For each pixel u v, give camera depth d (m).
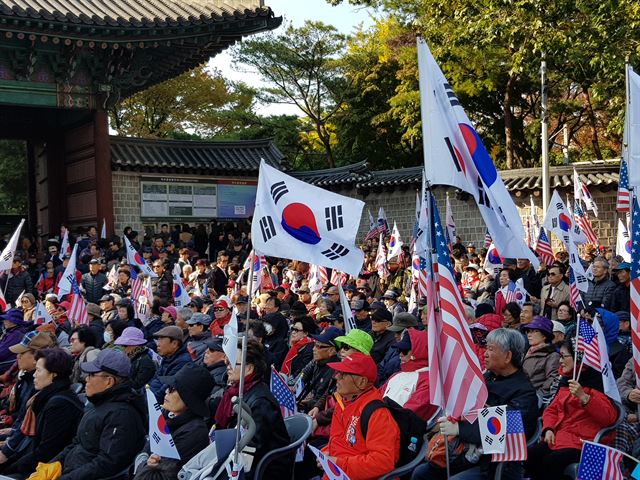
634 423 8.13
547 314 13.66
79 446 6.80
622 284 12.75
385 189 33.31
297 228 7.17
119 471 6.59
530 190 28.27
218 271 20.39
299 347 10.48
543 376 8.88
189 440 6.53
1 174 47.44
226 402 7.55
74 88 26.94
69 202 30.08
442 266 6.08
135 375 9.80
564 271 13.91
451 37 23.20
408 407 7.48
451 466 6.40
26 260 24.88
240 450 6.12
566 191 28.12
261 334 9.95
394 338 10.52
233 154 31.45
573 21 19.11
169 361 9.97
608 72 19.08
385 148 47.38
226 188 31.00
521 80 36.78
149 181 29.47
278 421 6.68
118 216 28.81
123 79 27.50
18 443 8.04
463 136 6.50
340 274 14.33
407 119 39.50
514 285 12.48
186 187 30.22
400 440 6.12
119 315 13.07
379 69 44.81
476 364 5.98
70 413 7.39
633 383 8.54
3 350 12.55
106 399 6.79
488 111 40.66
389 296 14.19
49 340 9.23
